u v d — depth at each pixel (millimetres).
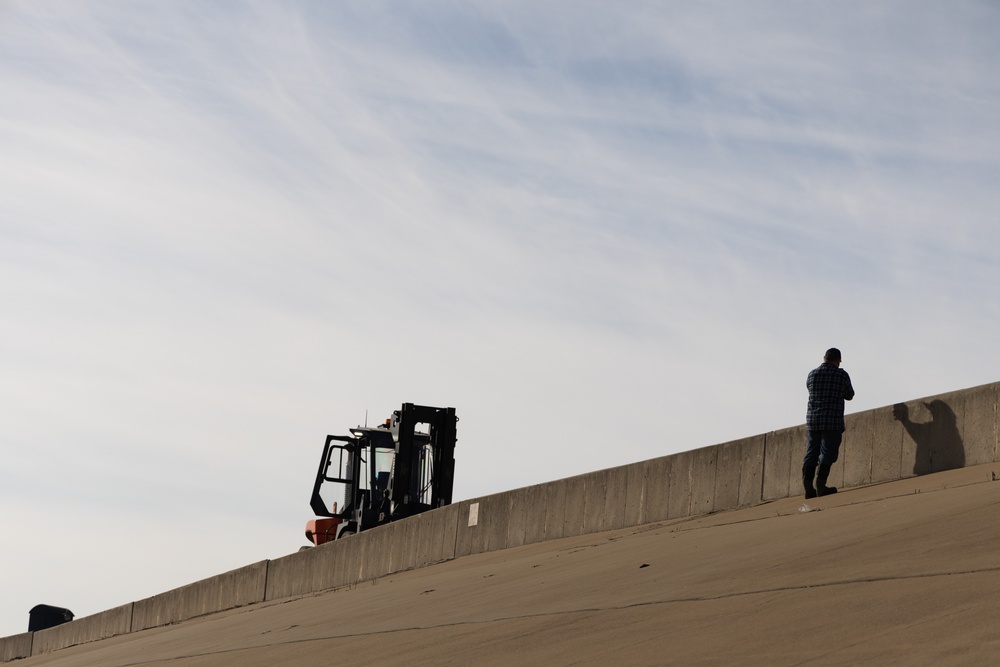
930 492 11820
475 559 20641
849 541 9375
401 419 27516
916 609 6430
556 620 8922
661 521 18359
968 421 14766
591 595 9898
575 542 18625
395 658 9023
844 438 16484
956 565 7332
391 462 27906
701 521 16469
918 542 8523
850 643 6031
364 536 24141
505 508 21203
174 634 19906
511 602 10812
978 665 5180
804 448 16531
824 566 8453
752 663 6062
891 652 5680
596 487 19609
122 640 26938
